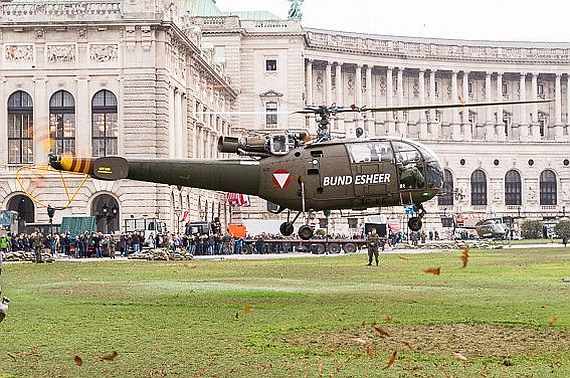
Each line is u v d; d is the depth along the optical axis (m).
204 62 129.12
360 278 50.44
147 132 106.69
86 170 38.97
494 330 26.50
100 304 34.50
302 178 41.53
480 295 38.22
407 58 195.88
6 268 64.06
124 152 106.81
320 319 29.36
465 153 195.25
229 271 58.78
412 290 41.12
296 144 41.94
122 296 38.16
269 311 31.78
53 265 69.31
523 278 49.62
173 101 112.56
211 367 20.67
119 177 39.16
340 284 45.44
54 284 45.94
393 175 42.50
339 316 30.19
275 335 25.61
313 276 52.59
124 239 93.81
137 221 103.44
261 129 168.50
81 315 30.69
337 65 189.38
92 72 107.19
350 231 160.25
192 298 37.06
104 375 19.86
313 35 185.75
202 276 53.19
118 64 107.12
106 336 25.58
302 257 87.00
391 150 42.75
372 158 42.34
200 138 130.62
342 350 22.94
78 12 107.44
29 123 108.31
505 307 32.88
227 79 158.00
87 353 22.66
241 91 168.88
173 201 111.25
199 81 130.50
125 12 106.56
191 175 40.59
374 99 196.25
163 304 34.41
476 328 26.97
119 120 107.00
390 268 62.00
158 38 107.19
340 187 41.88
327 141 42.41
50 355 22.36
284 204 42.09
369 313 31.05
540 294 38.59
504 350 22.91
